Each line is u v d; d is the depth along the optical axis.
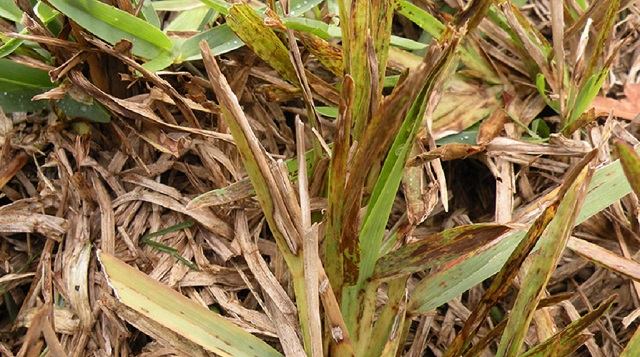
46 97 0.25
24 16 0.25
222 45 0.28
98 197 0.27
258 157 0.21
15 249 0.27
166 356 0.25
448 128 0.29
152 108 0.28
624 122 0.31
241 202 0.26
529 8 0.34
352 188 0.21
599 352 0.26
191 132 0.26
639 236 0.28
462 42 0.30
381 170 0.23
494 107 0.30
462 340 0.22
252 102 0.29
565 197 0.20
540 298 0.21
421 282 0.24
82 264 0.26
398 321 0.22
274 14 0.25
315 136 0.25
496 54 0.31
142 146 0.28
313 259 0.20
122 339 0.25
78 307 0.25
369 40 0.22
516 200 0.29
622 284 0.28
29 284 0.27
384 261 0.23
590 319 0.21
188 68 0.29
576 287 0.28
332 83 0.30
